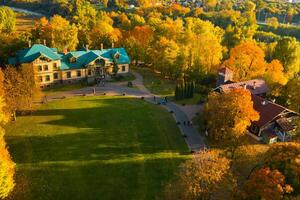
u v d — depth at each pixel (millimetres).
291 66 120438
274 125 77062
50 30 125438
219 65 114875
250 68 105812
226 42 155000
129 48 124875
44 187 56938
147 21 178875
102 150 68438
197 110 90250
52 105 89000
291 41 122562
